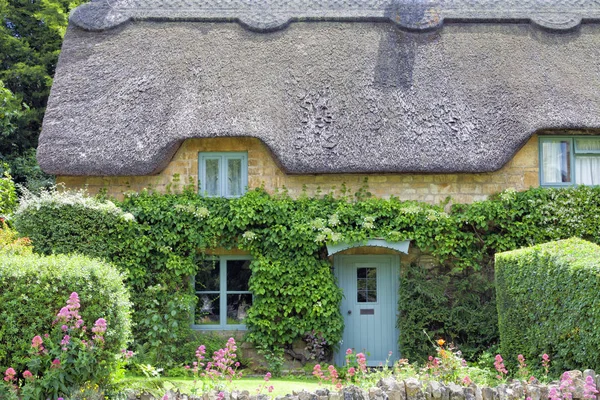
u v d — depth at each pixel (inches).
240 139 575.8
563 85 582.9
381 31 629.3
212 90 574.9
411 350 550.6
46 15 1002.7
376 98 575.8
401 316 558.3
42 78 995.3
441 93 580.4
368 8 652.7
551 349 373.7
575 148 586.2
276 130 552.7
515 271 424.2
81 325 324.8
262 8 652.1
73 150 546.3
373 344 572.1
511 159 565.3
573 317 342.0
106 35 623.2
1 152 943.7
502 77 589.6
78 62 601.9
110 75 589.3
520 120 559.5
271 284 546.3
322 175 569.6
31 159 923.4
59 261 343.3
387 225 555.8
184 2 655.1
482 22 637.9
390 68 597.6
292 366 548.4
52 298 327.6
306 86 581.3
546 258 380.5
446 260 567.5
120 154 545.0
